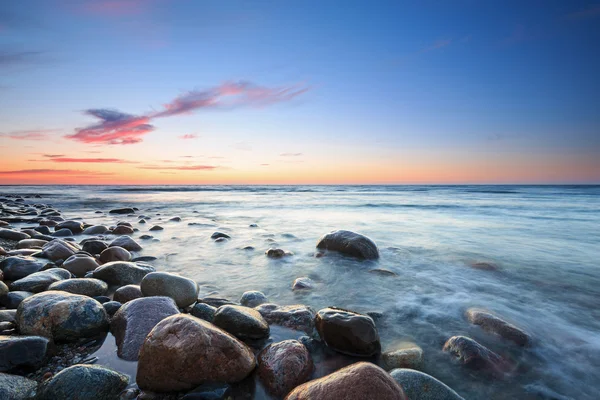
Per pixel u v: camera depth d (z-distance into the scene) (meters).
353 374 2.36
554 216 17.94
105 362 3.17
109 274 5.60
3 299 4.33
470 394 2.97
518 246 9.77
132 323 3.60
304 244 9.88
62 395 2.46
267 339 3.77
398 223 15.20
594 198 34.69
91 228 11.40
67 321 3.50
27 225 13.46
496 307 5.04
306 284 5.89
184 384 2.75
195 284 4.99
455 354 3.54
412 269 7.19
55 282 4.86
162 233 11.91
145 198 36.28
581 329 4.34
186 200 32.91
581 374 3.32
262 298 5.04
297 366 2.93
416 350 3.48
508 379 3.20
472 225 14.42
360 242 8.12
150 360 2.79
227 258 8.10
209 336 2.91
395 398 2.24
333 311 3.81
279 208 23.89
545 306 5.12
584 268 7.34
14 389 2.53
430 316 4.66
